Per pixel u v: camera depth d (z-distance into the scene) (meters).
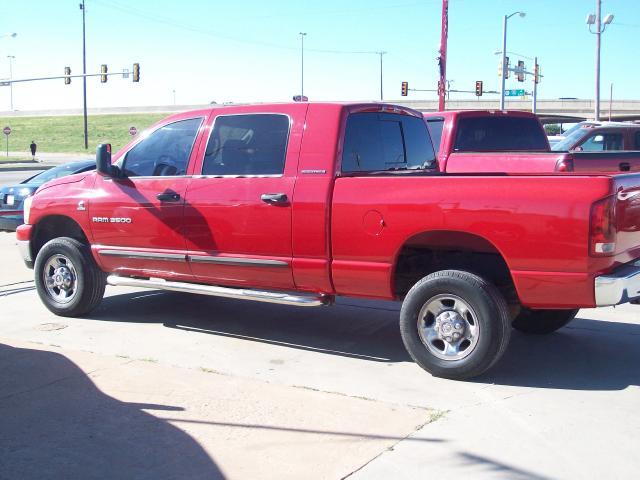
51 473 4.01
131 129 40.38
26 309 7.93
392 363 6.01
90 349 6.39
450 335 5.48
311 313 7.77
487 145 10.02
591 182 5.00
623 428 4.59
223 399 5.12
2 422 4.73
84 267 7.35
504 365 5.95
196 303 8.24
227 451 4.28
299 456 4.20
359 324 7.32
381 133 6.57
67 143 79.56
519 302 5.87
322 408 4.95
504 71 39.75
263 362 6.03
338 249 5.85
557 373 5.74
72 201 7.34
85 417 4.80
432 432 4.52
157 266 6.90
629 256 5.41
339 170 5.97
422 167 7.22
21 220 14.08
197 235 6.53
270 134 6.27
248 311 7.88
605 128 13.03
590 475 3.94
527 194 5.15
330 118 6.02
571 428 4.59
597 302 5.08
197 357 6.15
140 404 5.03
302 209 5.94
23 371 5.74
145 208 6.82
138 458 4.20
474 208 5.30
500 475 3.94
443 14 24.22
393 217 5.59
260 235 6.18
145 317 7.59
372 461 4.12
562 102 76.19
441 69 24.56
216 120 6.60
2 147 77.69
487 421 4.71
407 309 5.62
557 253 5.08
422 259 6.07
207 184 6.48
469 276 5.39
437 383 5.48
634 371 5.79
